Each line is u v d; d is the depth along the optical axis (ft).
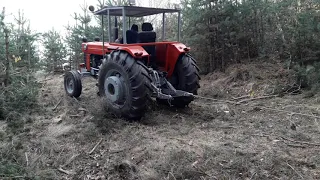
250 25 24.39
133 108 13.64
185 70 15.57
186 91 15.69
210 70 25.31
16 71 17.02
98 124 13.28
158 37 29.60
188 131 12.71
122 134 12.34
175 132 12.60
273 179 8.67
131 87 13.56
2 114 14.14
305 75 18.38
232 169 9.24
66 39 32.01
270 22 24.44
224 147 10.77
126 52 14.11
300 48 20.04
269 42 24.08
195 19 23.89
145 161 10.00
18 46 19.77
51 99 18.20
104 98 14.90
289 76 19.56
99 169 9.66
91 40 29.86
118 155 10.55
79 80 18.20
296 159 9.71
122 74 14.01
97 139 12.00
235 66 23.47
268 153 10.18
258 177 8.79
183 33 26.48
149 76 13.75
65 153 10.77
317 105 15.67
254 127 13.10
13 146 10.58
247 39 24.29
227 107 16.28
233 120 14.19
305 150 10.48
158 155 10.32
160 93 14.15
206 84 22.49
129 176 9.15
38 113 15.47
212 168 9.34
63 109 16.29
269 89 19.01
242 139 11.65
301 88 18.84
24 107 15.47
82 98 18.71
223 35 23.76
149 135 12.25
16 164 9.30
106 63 14.85
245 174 8.96
